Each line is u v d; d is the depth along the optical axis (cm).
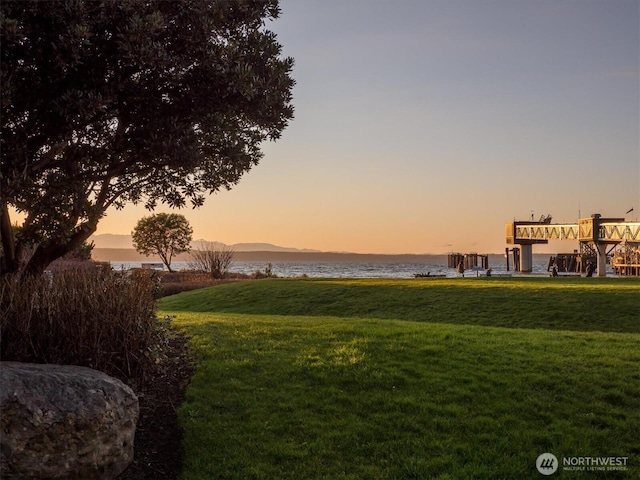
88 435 598
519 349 1110
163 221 6397
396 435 738
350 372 938
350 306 2364
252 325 1369
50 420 577
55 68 708
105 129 848
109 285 861
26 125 752
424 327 1366
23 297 787
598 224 6700
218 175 1036
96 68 750
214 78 809
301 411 802
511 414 795
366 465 673
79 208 832
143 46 711
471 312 2100
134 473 650
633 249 7512
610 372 952
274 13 932
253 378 922
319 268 15462
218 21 848
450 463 672
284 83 875
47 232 805
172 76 780
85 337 787
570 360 1025
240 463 677
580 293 2236
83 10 693
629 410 811
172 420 777
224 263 5097
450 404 824
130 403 657
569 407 816
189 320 1494
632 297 2123
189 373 947
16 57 707
